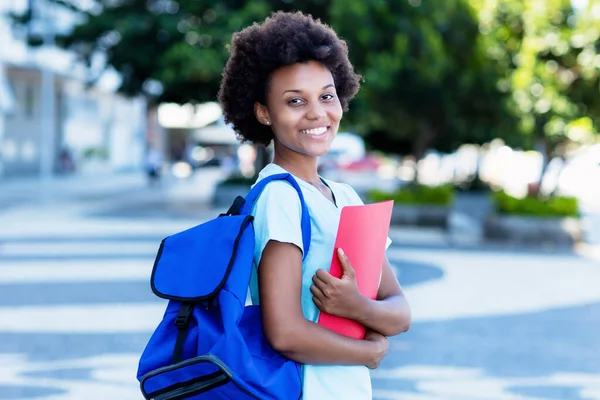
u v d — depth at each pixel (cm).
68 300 923
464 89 1798
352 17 1770
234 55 237
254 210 218
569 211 1620
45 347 714
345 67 242
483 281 1126
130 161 6291
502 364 698
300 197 219
